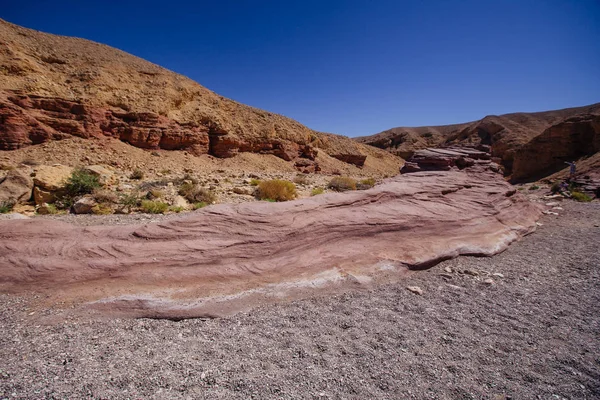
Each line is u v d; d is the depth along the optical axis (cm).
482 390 241
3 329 308
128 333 315
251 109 3919
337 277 448
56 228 478
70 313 340
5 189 912
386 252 530
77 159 1903
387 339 311
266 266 446
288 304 384
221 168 2589
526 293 434
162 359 271
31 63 2191
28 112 1958
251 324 337
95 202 916
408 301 402
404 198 710
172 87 2966
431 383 248
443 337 317
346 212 594
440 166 1039
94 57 2773
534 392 240
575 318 364
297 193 1362
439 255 548
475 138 7250
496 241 652
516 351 296
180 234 471
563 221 972
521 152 3588
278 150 3584
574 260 580
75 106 2175
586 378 257
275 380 246
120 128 2358
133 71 2869
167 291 383
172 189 1294
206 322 341
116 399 220
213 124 3012
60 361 264
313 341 305
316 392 235
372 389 239
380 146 9062
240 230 493
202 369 258
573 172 2317
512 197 941
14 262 407
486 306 393
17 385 229
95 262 411
